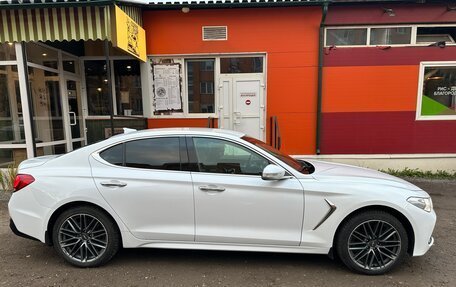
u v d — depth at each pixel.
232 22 7.77
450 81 7.81
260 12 7.71
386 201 3.40
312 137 8.02
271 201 3.47
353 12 7.66
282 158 3.79
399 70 7.77
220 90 8.04
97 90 8.75
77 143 8.86
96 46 8.55
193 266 3.71
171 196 3.53
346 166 4.23
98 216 3.60
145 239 3.61
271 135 8.04
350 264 3.49
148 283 3.35
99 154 3.71
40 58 7.62
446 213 5.37
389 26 7.72
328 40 7.86
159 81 8.05
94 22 5.88
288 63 7.83
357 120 7.92
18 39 6.04
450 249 4.09
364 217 3.44
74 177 3.61
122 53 8.48
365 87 7.83
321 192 3.45
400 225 3.42
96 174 3.60
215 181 3.51
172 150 3.68
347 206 3.42
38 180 3.63
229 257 3.92
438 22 7.66
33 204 3.62
